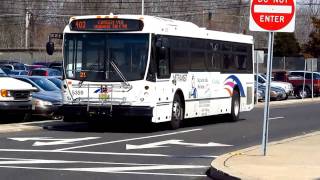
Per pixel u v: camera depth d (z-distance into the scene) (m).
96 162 15.83
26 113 25.55
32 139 20.69
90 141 20.34
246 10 91.19
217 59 28.31
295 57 87.56
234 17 93.19
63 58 23.42
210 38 27.66
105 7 88.69
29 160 16.02
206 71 27.19
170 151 18.20
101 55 22.95
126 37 22.84
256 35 103.31
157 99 23.02
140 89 22.61
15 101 24.77
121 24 22.84
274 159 15.47
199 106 26.59
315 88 58.53
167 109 23.94
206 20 88.00
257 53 46.31
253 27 15.56
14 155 16.92
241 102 30.83
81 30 23.22
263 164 14.66
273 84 53.28
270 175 13.20
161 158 16.77
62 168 14.79
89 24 23.14
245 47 31.36
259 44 103.06
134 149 18.50
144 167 15.16
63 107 23.25
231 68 29.77
